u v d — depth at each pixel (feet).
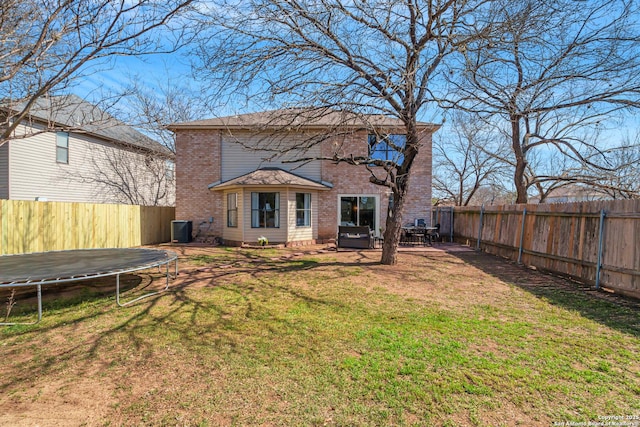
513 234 31.78
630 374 10.25
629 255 18.54
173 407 8.73
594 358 11.32
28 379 10.14
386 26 23.26
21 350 12.15
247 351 11.93
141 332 13.73
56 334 13.61
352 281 22.91
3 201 30.37
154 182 70.18
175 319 15.26
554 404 8.77
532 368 10.59
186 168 48.44
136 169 64.90
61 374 10.44
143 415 8.41
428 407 8.64
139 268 19.11
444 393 9.25
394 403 8.80
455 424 7.98
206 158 48.42
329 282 22.62
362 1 21.49
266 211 44.16
